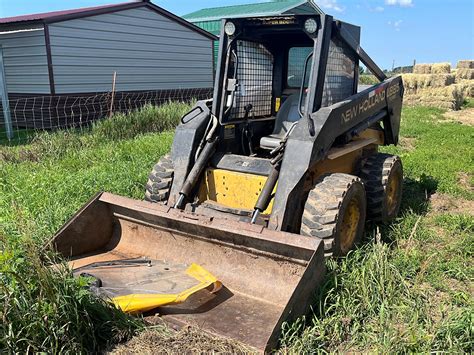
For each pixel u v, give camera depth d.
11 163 7.82
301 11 21.88
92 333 3.05
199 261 3.89
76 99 12.46
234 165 4.35
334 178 4.12
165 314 3.36
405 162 8.12
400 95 6.07
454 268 4.25
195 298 3.53
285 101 5.05
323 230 3.75
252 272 3.64
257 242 3.50
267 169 4.18
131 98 14.16
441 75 20.77
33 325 2.81
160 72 15.01
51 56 11.73
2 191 6.12
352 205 4.22
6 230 4.35
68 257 4.06
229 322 3.25
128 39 13.71
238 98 4.83
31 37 11.94
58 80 12.00
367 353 3.03
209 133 4.47
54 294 2.93
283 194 3.83
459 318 3.22
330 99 4.74
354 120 4.67
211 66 17.00
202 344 2.98
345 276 3.70
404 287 3.66
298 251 3.31
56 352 2.84
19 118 12.88
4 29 12.16
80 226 4.10
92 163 7.74
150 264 3.95
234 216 4.02
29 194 5.82
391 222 5.29
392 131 6.00
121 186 6.08
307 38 5.01
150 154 8.08
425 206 5.99
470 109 19.98
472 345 3.01
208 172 4.38
